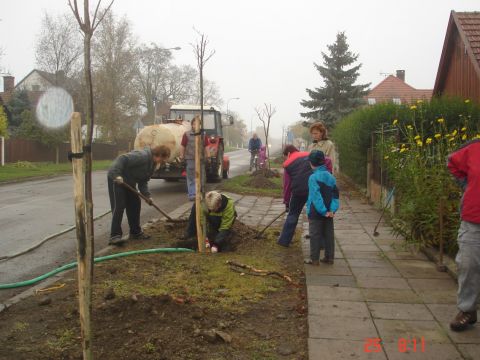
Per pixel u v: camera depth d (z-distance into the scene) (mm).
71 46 30453
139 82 55469
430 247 6582
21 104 40719
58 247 7477
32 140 29406
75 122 2965
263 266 5984
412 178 6773
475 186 3936
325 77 34844
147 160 7320
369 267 5977
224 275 5531
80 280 3008
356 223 9031
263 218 10141
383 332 3992
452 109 12859
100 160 37094
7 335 3947
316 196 5984
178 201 12797
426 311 4465
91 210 3428
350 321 4223
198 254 6484
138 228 7508
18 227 9055
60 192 15047
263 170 19938
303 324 4254
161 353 3584
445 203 6230
